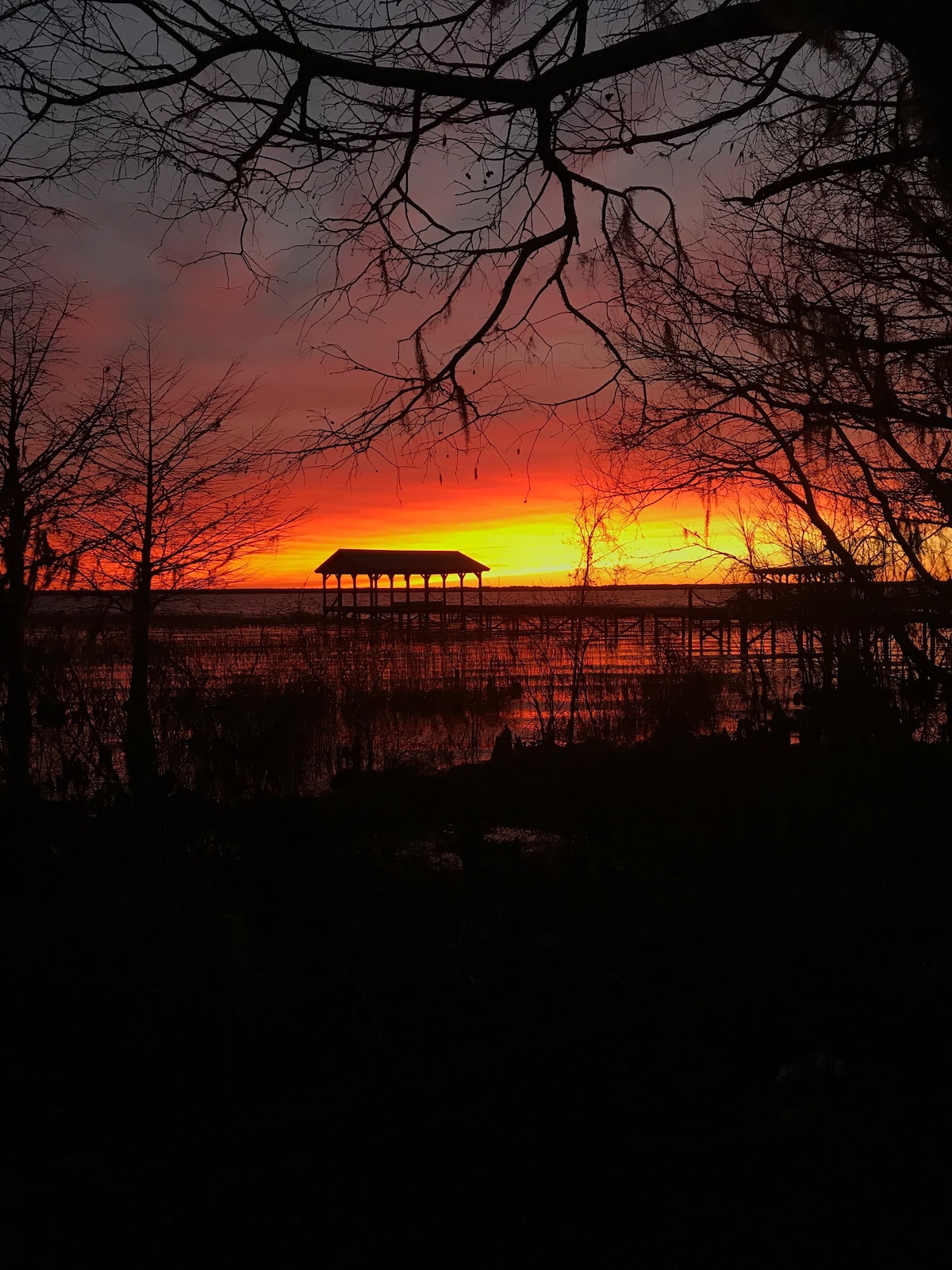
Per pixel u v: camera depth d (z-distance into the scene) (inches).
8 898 250.4
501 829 371.6
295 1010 189.9
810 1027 180.7
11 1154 145.4
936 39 138.3
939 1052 165.8
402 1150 144.3
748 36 144.3
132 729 420.2
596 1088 159.9
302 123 146.4
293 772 475.5
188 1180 138.2
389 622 1675.7
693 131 160.6
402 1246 123.6
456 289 160.4
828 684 478.0
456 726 655.8
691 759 468.4
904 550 295.9
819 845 314.0
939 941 221.0
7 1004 189.8
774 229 219.9
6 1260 120.6
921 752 430.3
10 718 362.9
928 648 437.7
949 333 211.5
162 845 299.3
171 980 197.8
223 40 137.3
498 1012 191.9
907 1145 140.8
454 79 143.8
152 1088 164.6
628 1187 134.6
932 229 201.5
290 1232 126.7
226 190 151.8
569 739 538.9
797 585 450.6
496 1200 132.1
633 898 263.3
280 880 272.8
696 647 1246.9
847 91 172.4
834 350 193.8
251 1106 159.2
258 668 648.4
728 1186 134.3
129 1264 120.6
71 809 339.0
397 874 292.4
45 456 373.1
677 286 177.9
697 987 202.4
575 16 152.8
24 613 370.9
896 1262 117.5
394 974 208.4
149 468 411.2
